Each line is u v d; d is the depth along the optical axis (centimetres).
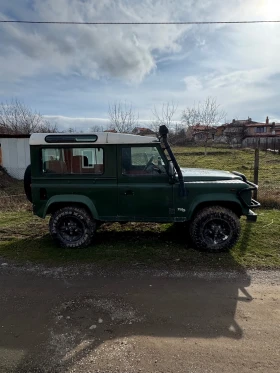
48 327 249
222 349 219
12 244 455
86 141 416
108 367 202
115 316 265
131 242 462
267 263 378
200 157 1961
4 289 319
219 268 366
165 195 417
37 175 428
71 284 329
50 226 437
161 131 415
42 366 203
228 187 412
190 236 431
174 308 278
